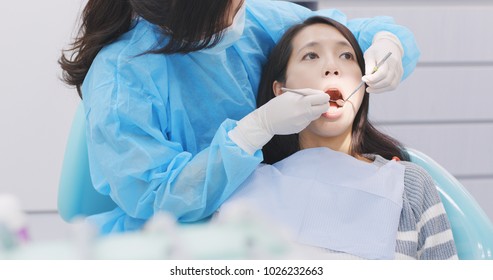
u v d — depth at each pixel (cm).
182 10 113
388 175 124
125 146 118
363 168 125
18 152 255
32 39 249
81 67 133
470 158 272
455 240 134
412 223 121
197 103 134
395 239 117
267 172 126
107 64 124
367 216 118
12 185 256
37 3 248
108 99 119
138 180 120
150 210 122
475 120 271
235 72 139
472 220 134
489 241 132
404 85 265
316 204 119
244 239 54
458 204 136
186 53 123
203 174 117
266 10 149
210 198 119
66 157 140
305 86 132
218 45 124
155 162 118
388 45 142
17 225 46
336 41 134
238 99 137
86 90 127
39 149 255
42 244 48
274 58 139
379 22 154
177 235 52
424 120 269
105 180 124
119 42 128
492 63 268
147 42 125
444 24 263
